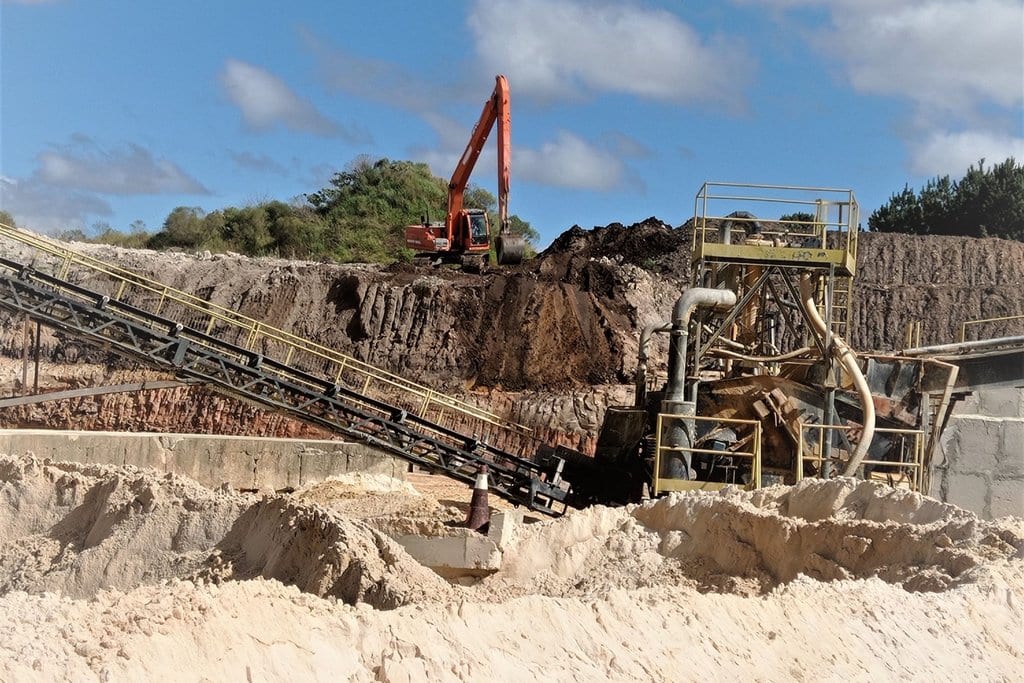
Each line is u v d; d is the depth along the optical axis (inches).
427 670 302.4
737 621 370.6
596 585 570.9
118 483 639.8
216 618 306.2
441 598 510.9
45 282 925.2
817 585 423.2
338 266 1787.6
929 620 403.2
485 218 1859.0
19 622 300.0
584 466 924.0
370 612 336.5
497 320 1596.9
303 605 342.0
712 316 914.1
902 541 498.0
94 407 1429.6
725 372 971.9
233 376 925.2
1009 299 1712.6
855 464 773.9
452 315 1609.3
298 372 939.3
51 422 1424.7
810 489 579.8
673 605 375.2
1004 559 463.8
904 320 1721.2
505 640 329.4
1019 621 422.0
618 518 628.4
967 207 2374.5
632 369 1544.0
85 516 645.9
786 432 829.8
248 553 560.7
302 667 297.4
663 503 612.7
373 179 2691.9
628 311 1641.2
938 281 1814.7
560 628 341.7
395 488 958.4
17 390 1417.3
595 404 1464.1
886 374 861.2
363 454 1043.3
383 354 1587.1
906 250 1861.5
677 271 1911.9
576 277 1685.5
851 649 368.5
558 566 602.5
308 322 1640.0
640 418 905.5
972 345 879.1
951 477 808.9
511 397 1505.9
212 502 597.9
